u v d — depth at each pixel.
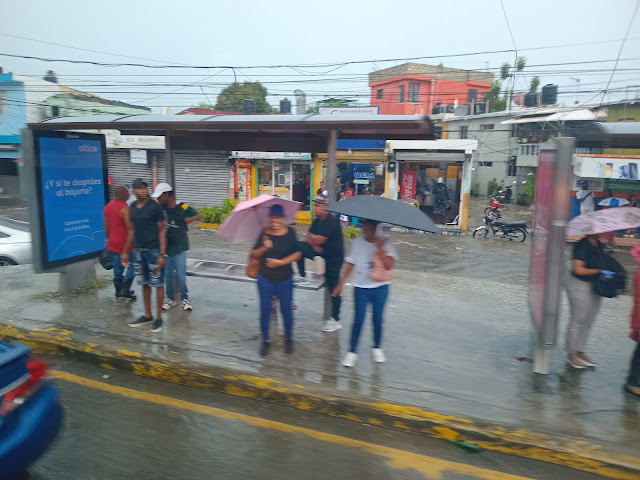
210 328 5.68
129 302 6.52
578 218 4.62
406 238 17.30
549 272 4.39
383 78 40.12
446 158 18.33
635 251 4.23
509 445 3.65
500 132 31.41
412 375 4.60
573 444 3.57
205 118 5.82
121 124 5.97
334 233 5.47
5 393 2.82
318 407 4.20
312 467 3.46
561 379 4.59
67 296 6.73
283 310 4.94
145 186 5.29
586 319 4.73
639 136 4.53
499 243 16.56
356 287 4.65
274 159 20.91
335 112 22.06
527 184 28.86
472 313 6.64
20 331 5.49
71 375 4.84
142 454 3.56
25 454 2.80
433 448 3.74
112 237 6.38
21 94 29.31
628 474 3.37
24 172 6.13
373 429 3.99
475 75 38.94
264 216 5.21
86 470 3.35
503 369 4.78
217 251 12.70
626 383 4.38
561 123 26.16
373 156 19.17
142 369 4.84
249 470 3.41
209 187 21.84
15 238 9.23
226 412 4.21
